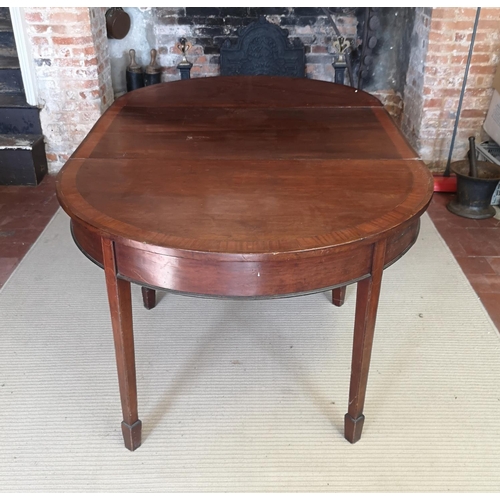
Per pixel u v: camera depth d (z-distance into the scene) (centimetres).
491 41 319
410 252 274
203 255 121
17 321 223
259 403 185
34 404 184
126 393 157
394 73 386
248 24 378
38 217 302
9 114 336
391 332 219
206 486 157
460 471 162
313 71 394
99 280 250
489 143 339
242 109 220
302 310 233
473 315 229
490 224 302
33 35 314
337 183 155
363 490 156
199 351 209
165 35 385
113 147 179
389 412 182
